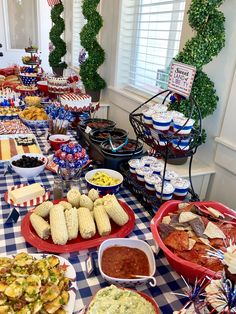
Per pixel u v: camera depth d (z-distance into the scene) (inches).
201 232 31.3
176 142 39.2
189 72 45.2
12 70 152.2
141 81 94.2
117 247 34.5
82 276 31.9
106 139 58.7
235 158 53.9
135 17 92.5
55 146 64.3
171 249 30.5
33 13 206.7
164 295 30.3
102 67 114.8
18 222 39.8
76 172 49.1
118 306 25.9
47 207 38.4
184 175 56.6
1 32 200.5
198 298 24.3
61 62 166.6
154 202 42.6
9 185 50.0
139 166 47.9
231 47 52.7
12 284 26.3
